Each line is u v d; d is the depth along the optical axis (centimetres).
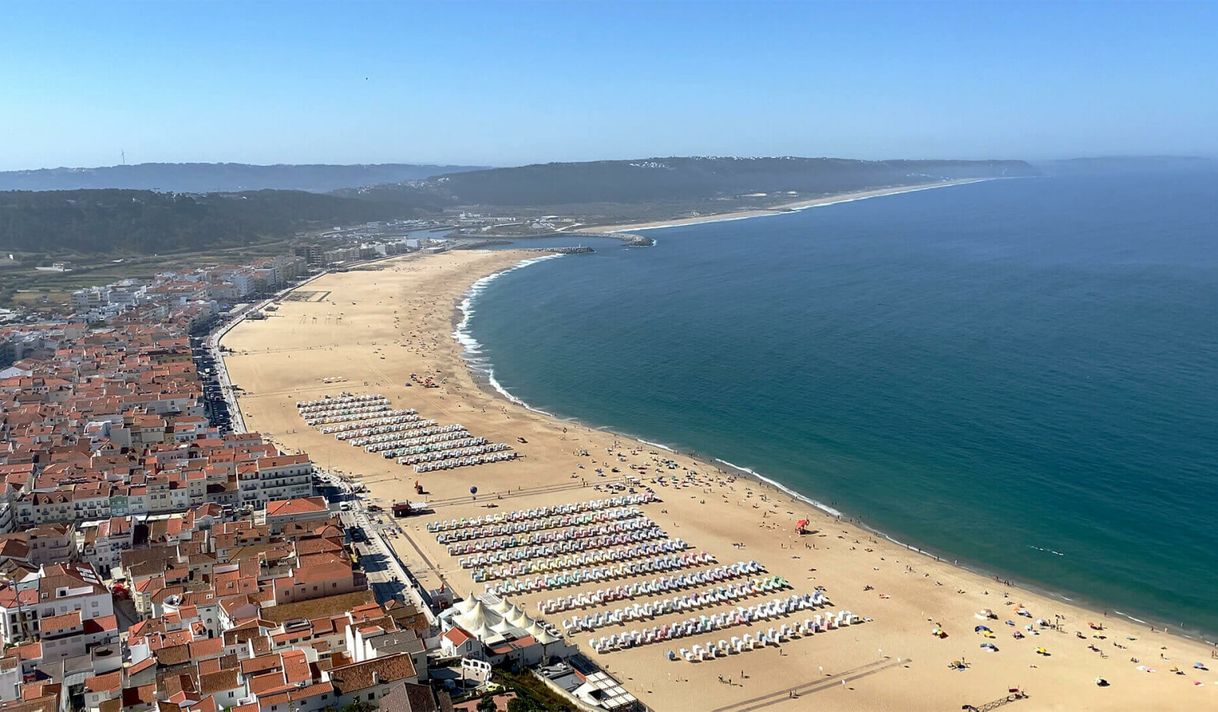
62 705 14425
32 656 16025
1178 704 16550
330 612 17500
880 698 16850
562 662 17388
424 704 13725
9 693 14800
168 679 14638
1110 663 18062
